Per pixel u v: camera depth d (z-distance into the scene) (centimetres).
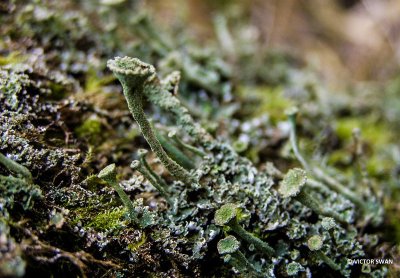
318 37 27
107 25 16
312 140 16
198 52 17
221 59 19
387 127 19
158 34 17
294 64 24
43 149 12
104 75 15
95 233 11
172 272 12
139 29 17
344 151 16
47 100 13
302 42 26
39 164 12
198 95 16
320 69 24
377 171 16
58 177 12
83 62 15
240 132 15
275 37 26
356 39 27
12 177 11
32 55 14
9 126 12
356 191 14
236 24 24
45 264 11
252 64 21
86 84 14
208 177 12
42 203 11
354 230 13
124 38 17
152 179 12
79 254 11
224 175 13
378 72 25
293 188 12
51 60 15
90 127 13
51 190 12
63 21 16
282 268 12
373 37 27
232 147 13
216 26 23
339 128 17
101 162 13
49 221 11
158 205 12
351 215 13
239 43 22
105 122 14
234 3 26
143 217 12
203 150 13
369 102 20
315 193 13
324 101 18
